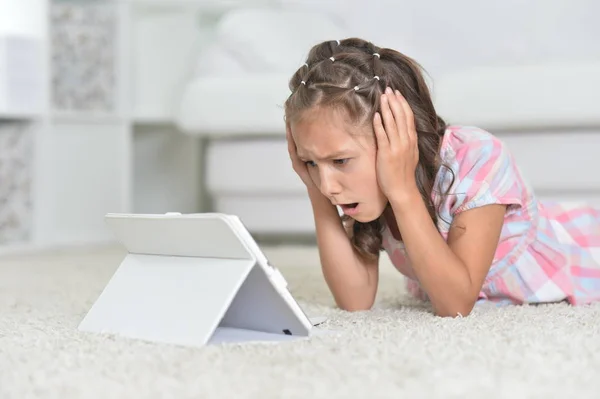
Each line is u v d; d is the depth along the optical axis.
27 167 2.94
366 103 1.22
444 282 1.27
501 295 1.50
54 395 0.87
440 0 3.00
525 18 2.90
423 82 1.35
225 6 3.39
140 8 3.35
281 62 2.79
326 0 3.10
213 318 1.08
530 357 0.97
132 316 1.18
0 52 2.82
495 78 2.45
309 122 1.21
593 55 2.83
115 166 3.19
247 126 2.68
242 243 1.07
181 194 3.46
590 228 1.59
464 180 1.34
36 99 2.92
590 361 0.96
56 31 3.10
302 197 2.72
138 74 3.36
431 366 0.93
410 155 1.25
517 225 1.44
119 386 0.89
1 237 2.92
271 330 1.17
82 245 3.06
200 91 2.74
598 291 1.53
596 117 2.38
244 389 0.86
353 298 1.45
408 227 1.26
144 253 1.25
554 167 2.46
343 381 0.88
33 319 1.34
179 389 0.87
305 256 2.52
